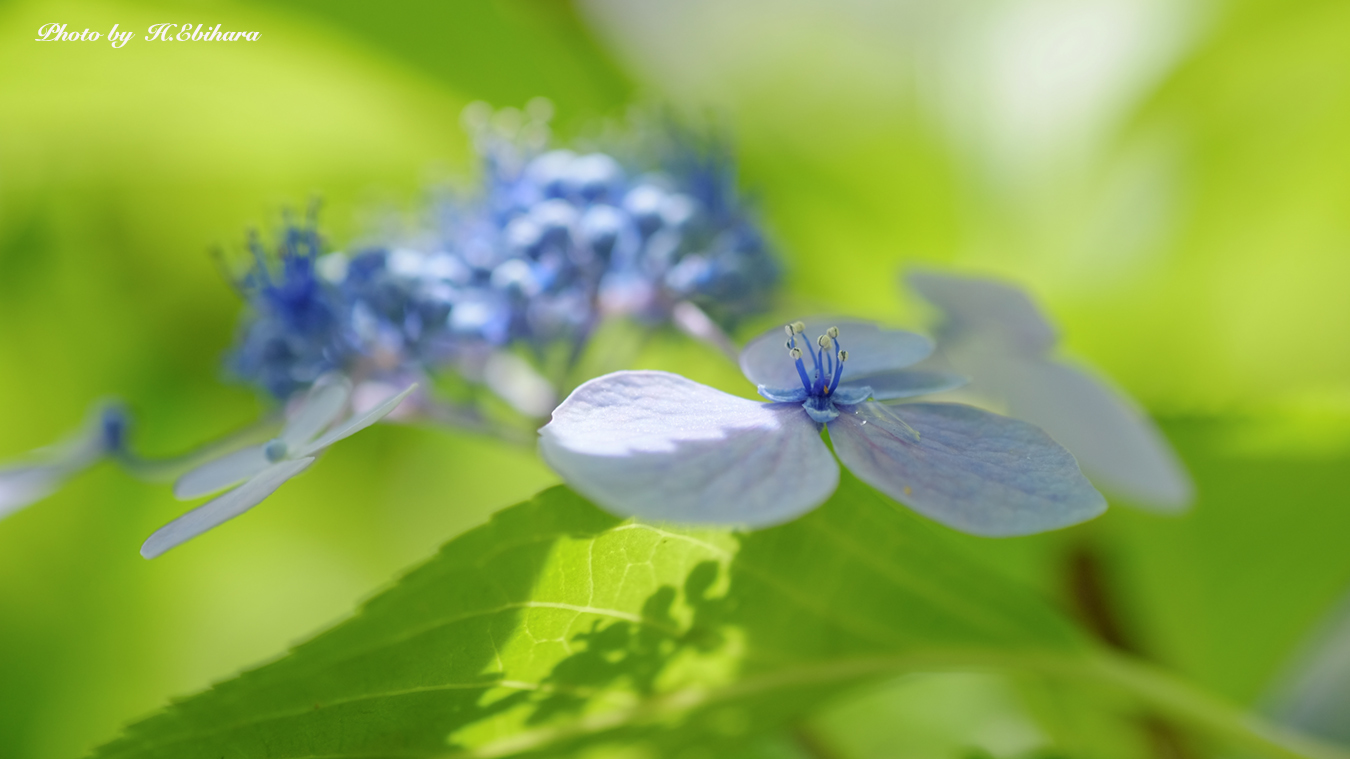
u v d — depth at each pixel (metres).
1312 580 0.25
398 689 0.19
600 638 0.20
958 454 0.19
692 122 0.24
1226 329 0.28
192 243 0.31
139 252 0.31
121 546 0.29
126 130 0.29
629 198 0.22
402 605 0.19
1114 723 0.24
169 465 0.22
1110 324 0.28
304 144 0.30
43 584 0.28
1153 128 0.28
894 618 0.21
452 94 0.27
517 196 0.22
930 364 0.23
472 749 0.20
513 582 0.19
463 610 0.19
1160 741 0.24
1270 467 0.24
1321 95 0.27
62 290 0.30
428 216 0.23
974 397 0.23
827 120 0.29
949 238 0.28
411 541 0.35
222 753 0.19
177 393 0.31
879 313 0.28
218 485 0.20
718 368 0.27
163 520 0.29
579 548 0.19
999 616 0.21
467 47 0.27
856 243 0.28
